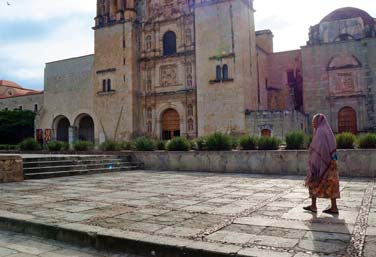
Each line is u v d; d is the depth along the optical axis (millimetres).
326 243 5004
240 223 6289
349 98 38062
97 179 14477
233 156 17141
